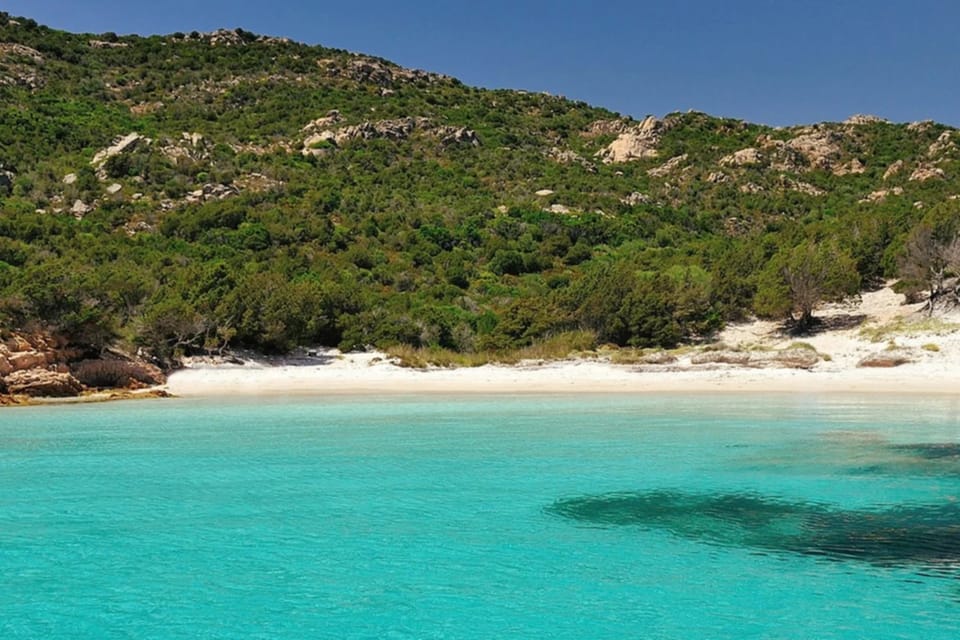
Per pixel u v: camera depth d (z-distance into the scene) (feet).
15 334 101.04
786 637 24.32
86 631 24.79
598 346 142.51
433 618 25.90
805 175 396.98
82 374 105.91
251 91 459.73
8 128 302.04
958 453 55.16
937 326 125.39
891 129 456.04
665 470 49.93
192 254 208.74
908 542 34.19
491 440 62.23
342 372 125.29
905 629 24.85
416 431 67.56
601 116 547.90
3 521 37.52
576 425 70.79
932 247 137.39
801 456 54.39
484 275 228.84
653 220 300.40
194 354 130.82
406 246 245.04
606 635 24.57
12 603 27.12
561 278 223.10
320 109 433.48
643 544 34.06
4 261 173.17
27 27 512.22
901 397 90.84
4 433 67.36
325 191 289.12
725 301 153.58
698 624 25.39
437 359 132.16
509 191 336.08
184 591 28.35
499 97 554.46
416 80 553.23
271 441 62.23
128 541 34.19
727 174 388.57
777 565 31.19
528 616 26.09
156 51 520.83
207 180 288.10
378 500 42.06
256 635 24.48
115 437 64.39
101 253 196.34
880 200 322.55
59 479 47.24
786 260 145.48
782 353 119.14
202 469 50.49
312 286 153.07
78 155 297.12
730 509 40.09
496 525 37.14
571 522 37.70
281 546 33.60
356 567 30.94
